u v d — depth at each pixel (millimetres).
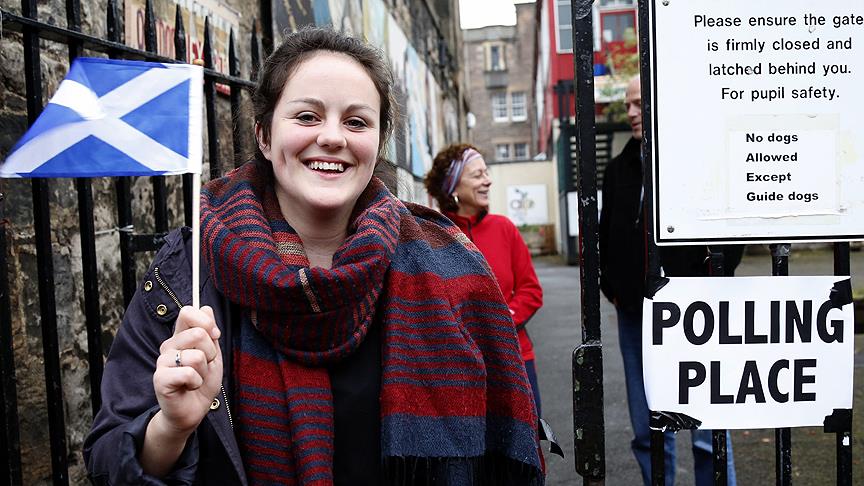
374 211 1660
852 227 1676
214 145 2674
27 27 1934
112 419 1429
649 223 1672
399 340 1606
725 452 1729
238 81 2732
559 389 6184
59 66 2605
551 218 29297
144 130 1495
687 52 1649
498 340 1722
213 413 1458
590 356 1679
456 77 22031
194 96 1523
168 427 1349
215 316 1526
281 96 1631
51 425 2025
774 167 1667
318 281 1484
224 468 1482
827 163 1673
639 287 3344
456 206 3670
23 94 2422
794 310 1708
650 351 1692
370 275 1546
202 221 1584
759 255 17016
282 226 1636
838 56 1669
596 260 1683
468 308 1722
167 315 1502
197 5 3873
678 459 4320
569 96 21750
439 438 1562
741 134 1661
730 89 1657
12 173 1481
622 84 17453
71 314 2613
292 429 1494
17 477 1887
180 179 3621
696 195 1663
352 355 1612
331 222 1688
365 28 8156
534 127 49219
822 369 1717
